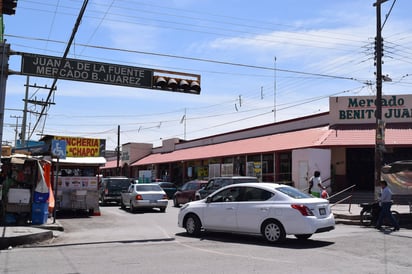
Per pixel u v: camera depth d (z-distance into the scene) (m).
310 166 25.31
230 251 10.41
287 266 8.59
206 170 41.16
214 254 10.01
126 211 24.11
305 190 25.12
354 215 17.23
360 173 27.94
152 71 14.88
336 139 26.64
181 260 9.27
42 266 8.68
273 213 11.48
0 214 14.77
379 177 18.39
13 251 10.64
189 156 42.97
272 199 11.72
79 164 21.33
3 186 14.81
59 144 16.03
